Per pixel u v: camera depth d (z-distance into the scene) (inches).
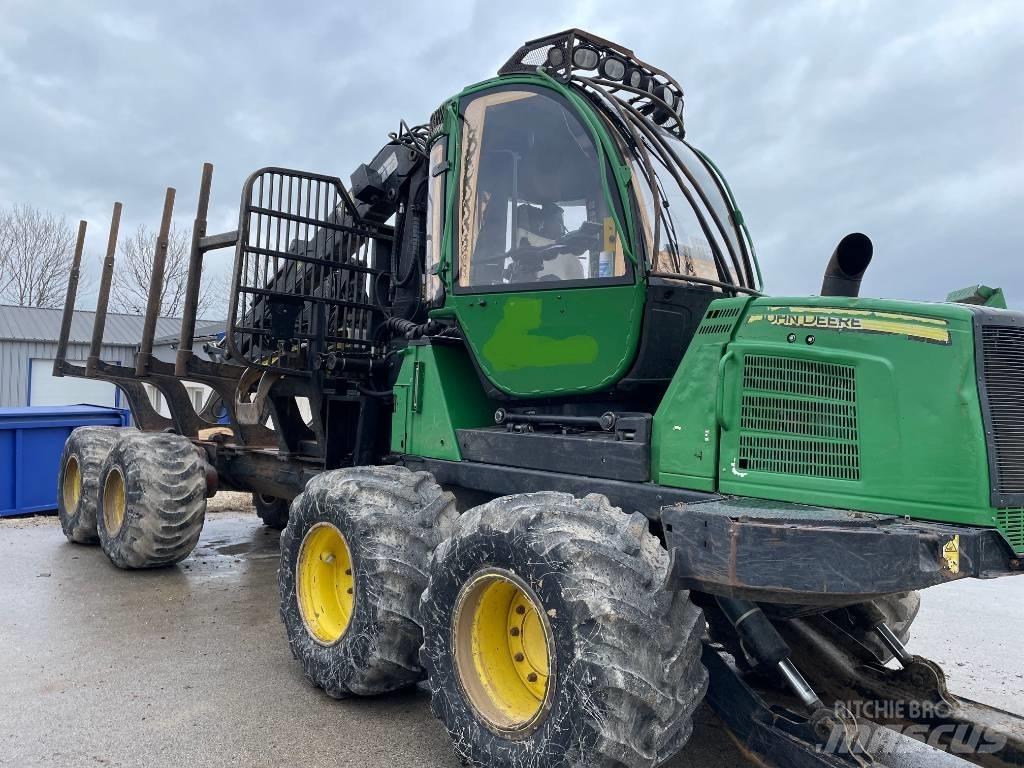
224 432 293.3
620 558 108.5
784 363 119.6
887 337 112.8
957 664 191.9
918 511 107.9
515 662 126.3
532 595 112.0
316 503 158.7
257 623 200.7
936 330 109.7
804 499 115.9
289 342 224.7
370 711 149.1
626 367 144.5
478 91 168.9
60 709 145.3
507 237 161.9
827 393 116.3
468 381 178.1
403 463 181.3
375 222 237.1
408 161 219.1
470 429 167.6
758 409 121.1
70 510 295.6
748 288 167.0
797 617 137.5
